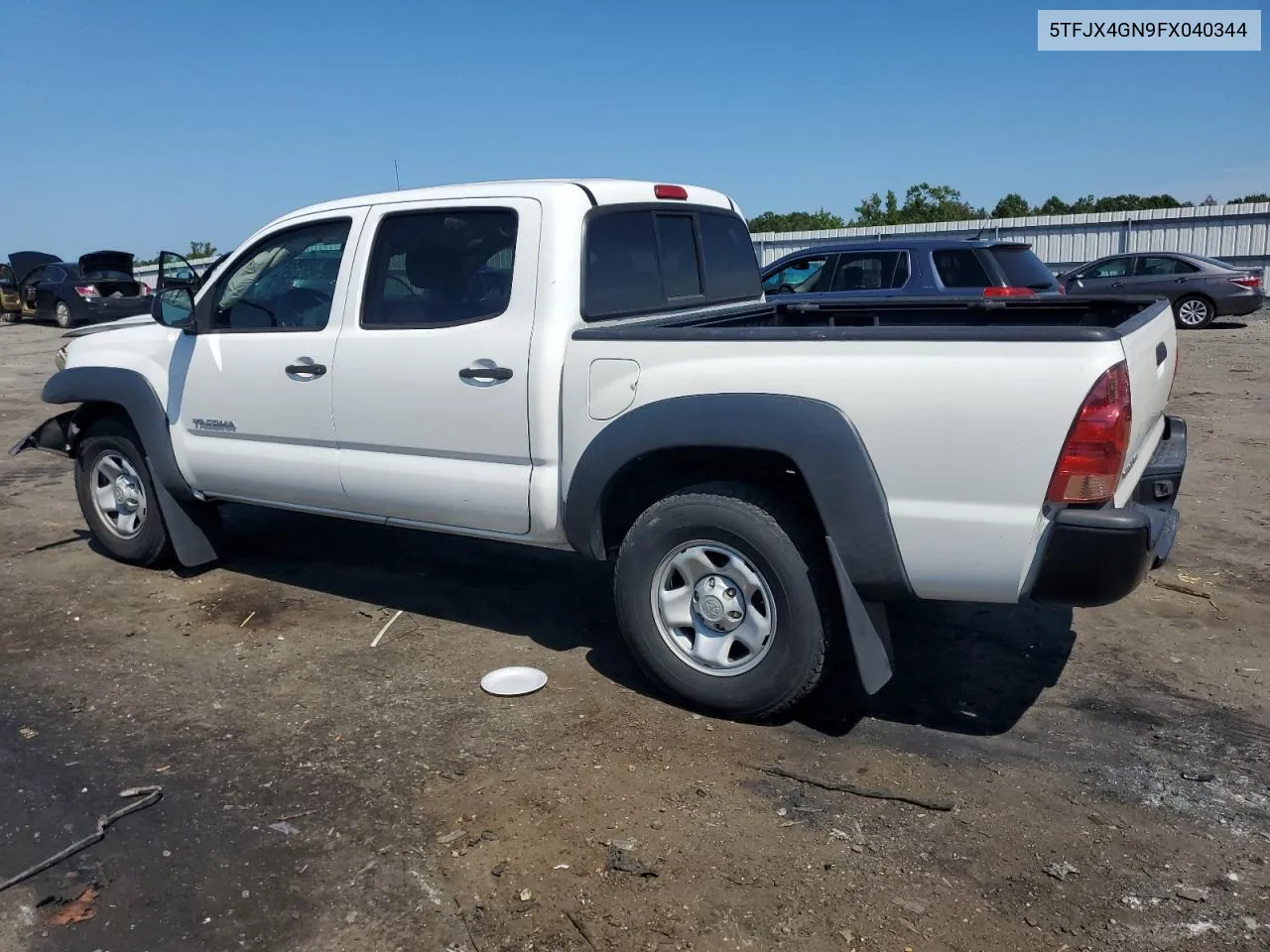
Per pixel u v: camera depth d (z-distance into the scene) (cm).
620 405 379
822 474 342
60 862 310
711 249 514
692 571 386
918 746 370
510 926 276
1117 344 314
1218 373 1265
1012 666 435
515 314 405
